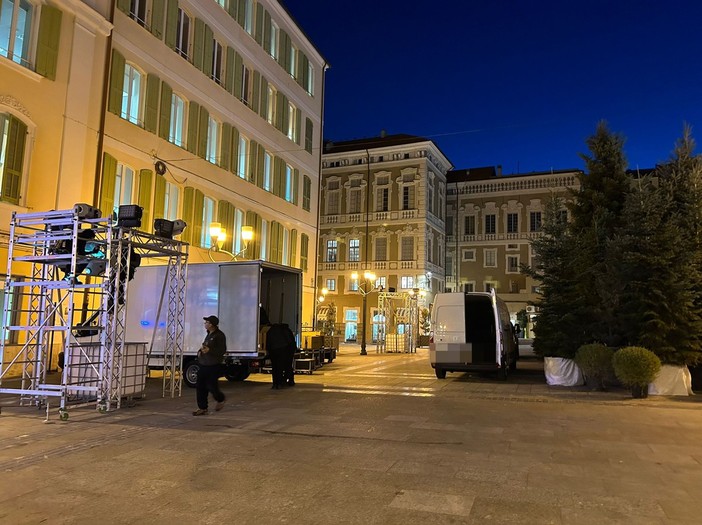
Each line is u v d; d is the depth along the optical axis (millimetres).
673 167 16812
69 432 8672
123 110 19531
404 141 48594
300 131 32938
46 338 11969
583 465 6949
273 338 14602
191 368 15258
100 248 11516
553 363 15586
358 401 12312
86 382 10867
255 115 27766
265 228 28688
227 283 15539
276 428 9133
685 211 15766
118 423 9461
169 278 16141
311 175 34406
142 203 19750
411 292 41750
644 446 8055
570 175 50344
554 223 17734
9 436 8375
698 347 13828
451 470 6648
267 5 29219
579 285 15828
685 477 6445
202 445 7867
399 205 48375
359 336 48469
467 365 16625
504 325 18484
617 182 17875
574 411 11219
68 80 16828
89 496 5590
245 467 6707
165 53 21266
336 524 4883
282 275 18016
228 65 25484
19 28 15727
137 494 5656
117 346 11000
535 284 51031
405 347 34656
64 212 10625
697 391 14602
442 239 52719
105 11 18359
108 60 18312
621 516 5137
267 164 29375
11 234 10906
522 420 10148
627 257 14242
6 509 5207
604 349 14055
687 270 13953
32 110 15727
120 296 11344
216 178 24375
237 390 14219
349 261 49719
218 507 5293
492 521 4980
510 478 6332
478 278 52750
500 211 52688
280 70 30578
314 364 19953
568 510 5289
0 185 14805
